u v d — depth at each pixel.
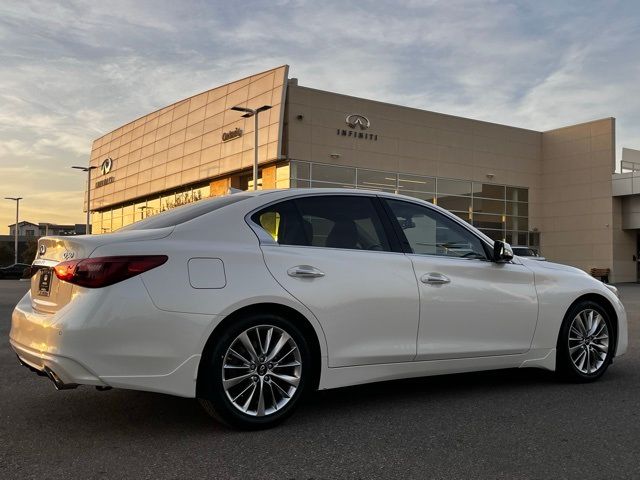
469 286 4.64
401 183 31.12
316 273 4.04
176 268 3.63
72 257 3.63
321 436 3.72
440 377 5.50
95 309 3.41
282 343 3.88
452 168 33.22
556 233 36.59
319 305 4.00
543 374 5.63
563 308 5.12
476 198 34.25
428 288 4.44
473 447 3.53
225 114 31.67
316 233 4.26
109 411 4.29
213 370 3.65
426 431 3.83
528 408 4.39
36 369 3.71
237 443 3.57
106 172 47.00
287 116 27.83
